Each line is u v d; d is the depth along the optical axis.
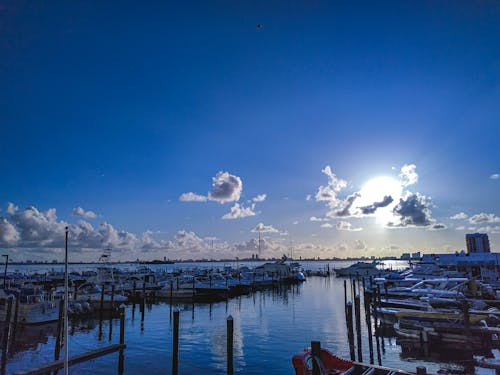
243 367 22.91
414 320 27.11
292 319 39.66
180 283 62.53
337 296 63.41
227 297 58.28
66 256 15.02
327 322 37.56
